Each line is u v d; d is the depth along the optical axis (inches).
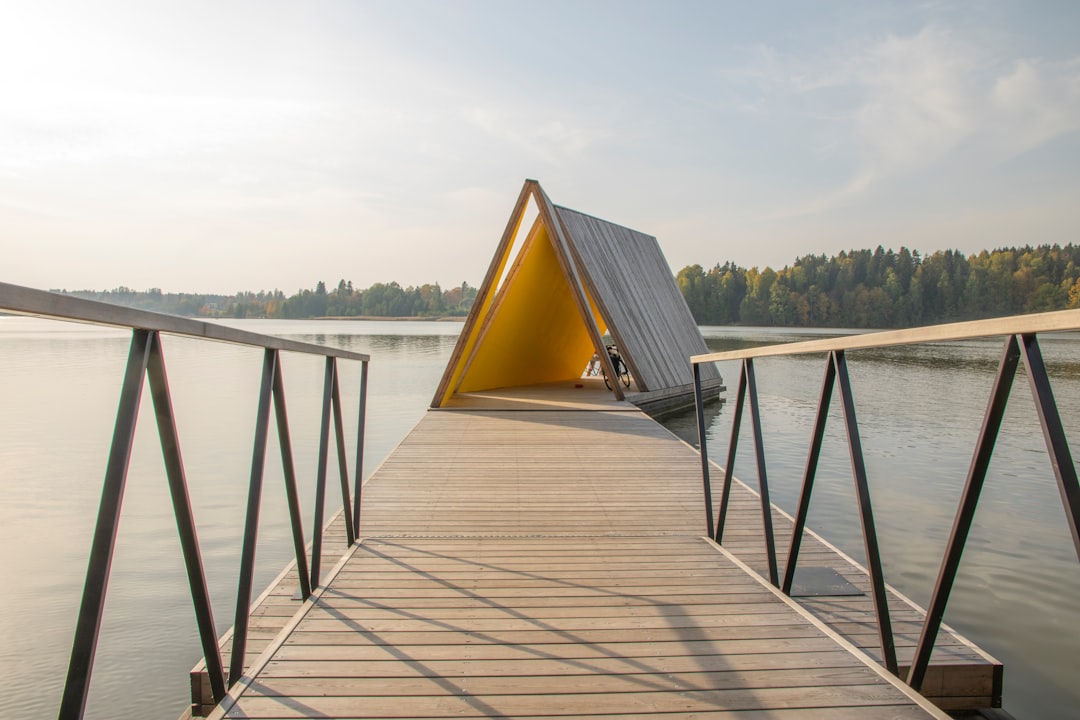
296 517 118.8
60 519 257.6
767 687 92.3
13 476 324.2
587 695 90.4
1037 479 331.0
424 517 190.4
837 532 245.3
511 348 528.4
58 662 154.3
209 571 205.0
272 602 132.3
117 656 155.3
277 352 106.3
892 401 648.4
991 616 177.0
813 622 113.3
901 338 82.2
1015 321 62.1
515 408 428.1
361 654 102.0
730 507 204.7
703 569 142.4
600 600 124.3
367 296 5017.2
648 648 104.2
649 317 578.9
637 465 264.5
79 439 415.5
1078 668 151.6
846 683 93.2
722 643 105.8
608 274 527.5
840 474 341.4
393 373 919.7
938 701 115.2
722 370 1088.2
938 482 324.5
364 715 85.2
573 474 248.1
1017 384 824.3
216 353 1275.8
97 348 1318.9
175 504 75.2
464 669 97.3
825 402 107.5
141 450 389.4
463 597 125.9
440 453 287.4
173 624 170.6
